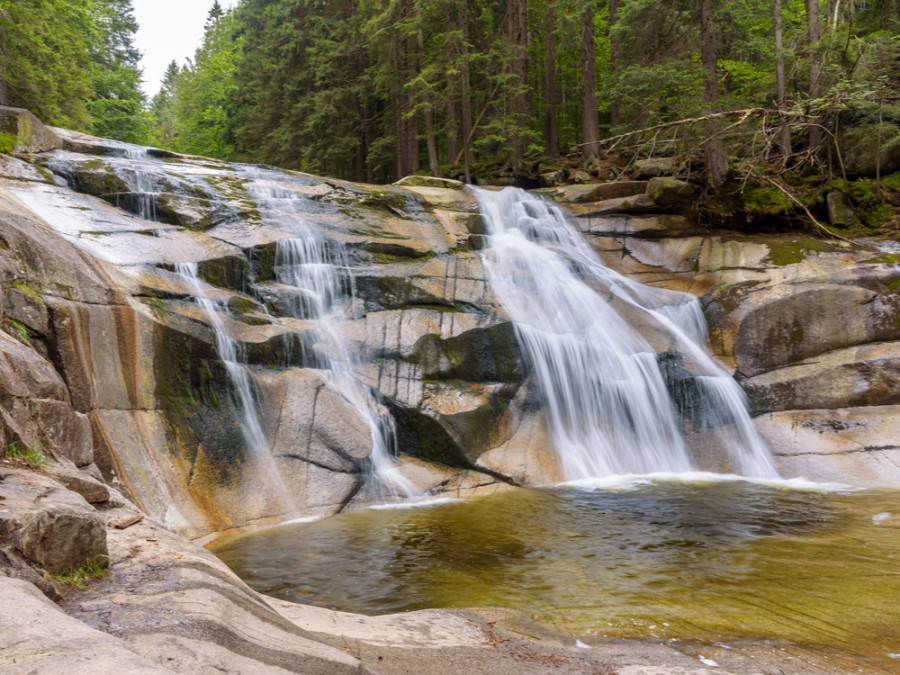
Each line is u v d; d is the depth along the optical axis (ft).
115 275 32.30
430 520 30.94
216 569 15.34
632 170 72.69
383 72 92.94
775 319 45.29
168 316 31.91
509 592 21.31
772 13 69.46
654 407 44.47
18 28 66.85
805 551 25.63
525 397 42.88
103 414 27.55
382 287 43.80
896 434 39.88
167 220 42.09
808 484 37.96
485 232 57.88
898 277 44.83
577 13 80.94
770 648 16.74
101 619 11.08
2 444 17.37
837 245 51.55
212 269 38.06
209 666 9.57
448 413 38.68
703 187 59.47
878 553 25.22
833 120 60.70
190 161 53.47
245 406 33.53
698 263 53.47
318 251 44.98
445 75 88.43
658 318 48.65
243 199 46.93
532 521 30.55
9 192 35.94
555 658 15.66
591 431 43.24
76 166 42.96
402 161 102.22
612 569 23.68
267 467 32.32
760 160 58.95
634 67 63.05
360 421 36.14
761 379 44.45
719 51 67.56
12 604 8.65
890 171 60.44
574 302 48.42
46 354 26.03
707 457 42.55
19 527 11.74
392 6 84.33
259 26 133.90
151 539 16.55
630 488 37.42
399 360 40.40
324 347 39.32
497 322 43.16
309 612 17.38
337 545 27.04
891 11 74.33
